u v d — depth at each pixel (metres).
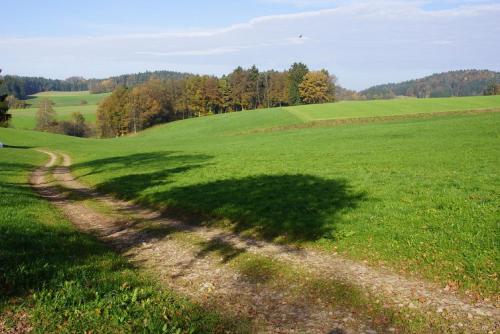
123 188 27.00
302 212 17.12
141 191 25.22
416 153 32.84
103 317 8.23
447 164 26.92
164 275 11.96
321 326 8.91
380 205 17.31
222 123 105.25
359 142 44.84
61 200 25.70
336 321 9.12
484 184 19.66
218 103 151.50
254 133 80.00
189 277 11.80
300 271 11.84
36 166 49.09
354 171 26.61
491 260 11.01
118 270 11.52
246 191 22.02
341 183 22.45
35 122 161.75
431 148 34.81
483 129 43.47
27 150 74.44
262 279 11.54
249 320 9.16
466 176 22.00
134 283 10.49
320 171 27.42
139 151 60.72
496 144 33.38
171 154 50.06
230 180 26.02
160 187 25.66
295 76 152.75
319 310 9.64
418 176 23.23
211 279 11.62
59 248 12.91
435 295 9.92
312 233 14.81
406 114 77.94
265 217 16.95
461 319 8.85
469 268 10.79
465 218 14.41
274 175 26.84
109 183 29.73
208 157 42.78
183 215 19.41
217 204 19.77
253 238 15.29
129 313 8.47
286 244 14.34
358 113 86.94
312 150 41.66
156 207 21.52
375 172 25.69
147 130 130.12
